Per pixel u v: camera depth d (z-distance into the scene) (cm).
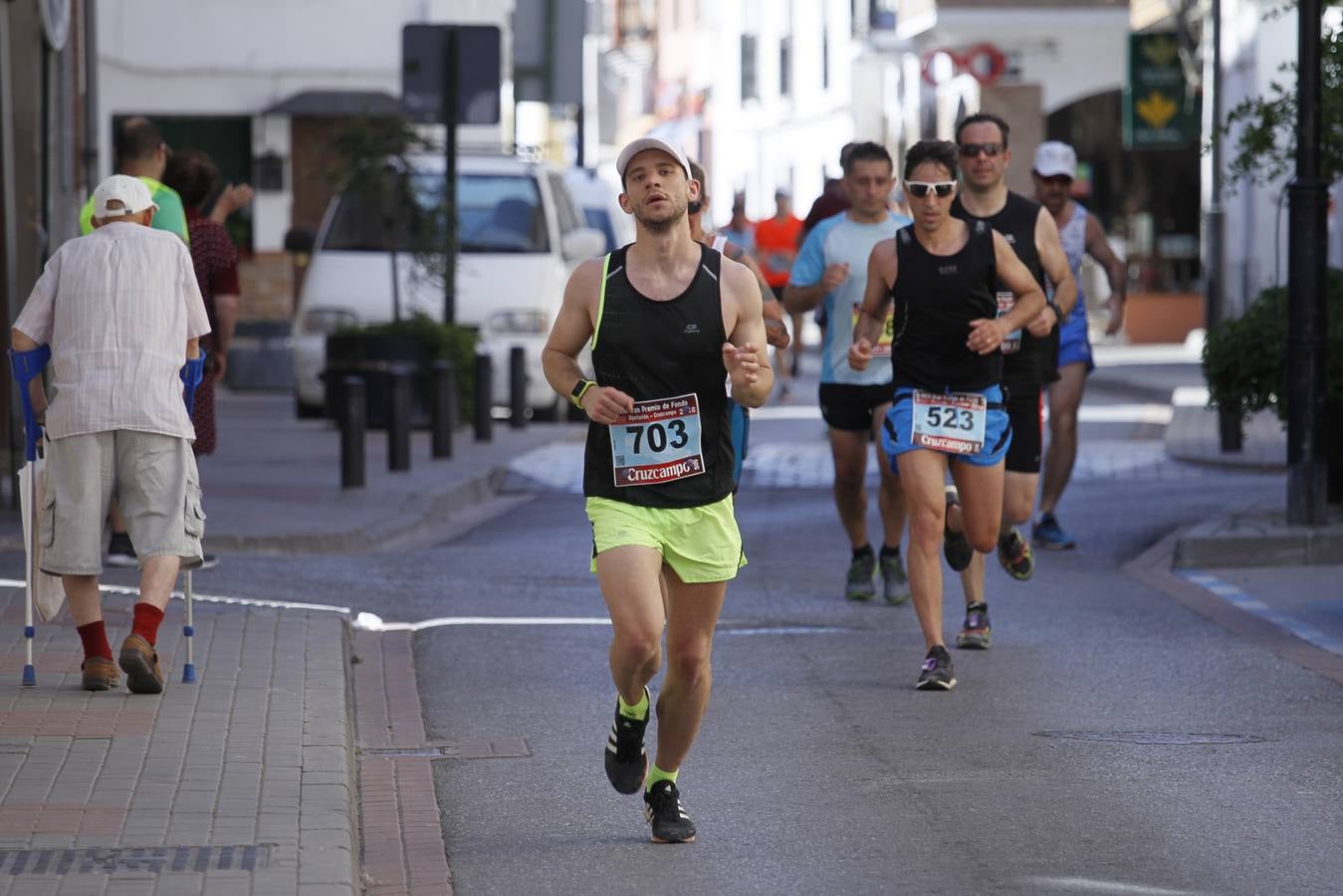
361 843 1532
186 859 1363
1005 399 2191
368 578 2823
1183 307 9112
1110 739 1888
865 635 2439
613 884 1442
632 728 1527
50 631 2230
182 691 1923
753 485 3947
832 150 11288
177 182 2694
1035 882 1431
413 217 4959
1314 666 2223
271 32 7375
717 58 13862
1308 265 2989
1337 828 1571
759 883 1441
